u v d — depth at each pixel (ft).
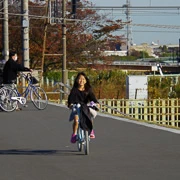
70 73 379.14
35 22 348.59
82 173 77.20
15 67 154.10
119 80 276.62
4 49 232.53
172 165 82.38
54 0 301.22
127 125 127.54
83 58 368.27
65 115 146.30
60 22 297.12
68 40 359.66
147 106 204.54
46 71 356.59
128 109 203.62
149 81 248.32
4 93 153.48
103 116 144.66
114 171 78.33
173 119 206.39
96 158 88.38
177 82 261.44
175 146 99.14
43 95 171.53
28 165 83.30
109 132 116.57
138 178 73.77
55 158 88.79
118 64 545.03
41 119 138.62
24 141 106.52
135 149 96.43
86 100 92.27
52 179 73.61
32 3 355.97
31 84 159.22
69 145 101.40
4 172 78.28
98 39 375.66
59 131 118.93
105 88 255.29
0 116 144.25
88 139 91.66
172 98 221.05
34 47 343.87
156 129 121.19
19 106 166.50
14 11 357.00
